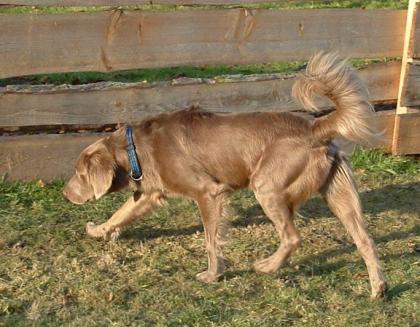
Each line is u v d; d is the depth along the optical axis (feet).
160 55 14.98
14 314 11.76
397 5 24.86
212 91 15.39
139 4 14.65
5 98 14.52
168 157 12.60
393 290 12.34
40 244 13.37
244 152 12.44
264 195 12.37
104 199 14.71
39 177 14.97
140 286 12.36
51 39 14.44
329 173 12.30
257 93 15.60
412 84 16.21
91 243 13.46
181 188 12.68
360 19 15.75
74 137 14.97
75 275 12.57
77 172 12.94
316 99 15.89
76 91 14.83
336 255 13.28
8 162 14.75
